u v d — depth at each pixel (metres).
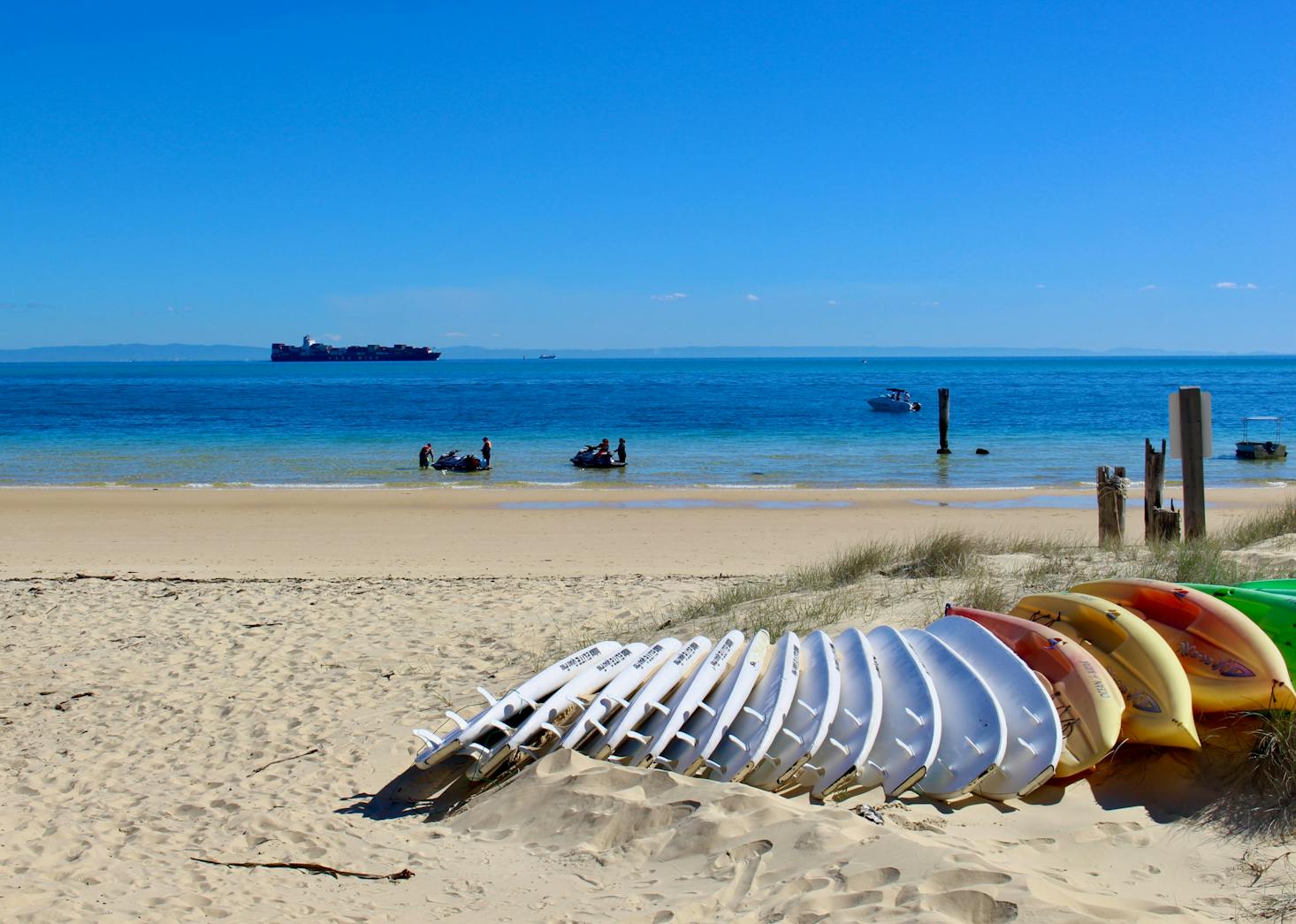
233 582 12.62
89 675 8.51
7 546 16.41
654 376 146.12
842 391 89.81
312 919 3.98
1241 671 5.05
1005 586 9.00
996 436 41.75
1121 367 196.88
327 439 42.09
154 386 109.00
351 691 7.78
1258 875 3.96
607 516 20.28
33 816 5.57
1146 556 9.77
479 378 141.50
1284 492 23.94
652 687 5.95
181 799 5.73
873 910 3.58
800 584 10.51
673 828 4.57
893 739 5.23
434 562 14.70
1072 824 4.52
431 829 5.18
